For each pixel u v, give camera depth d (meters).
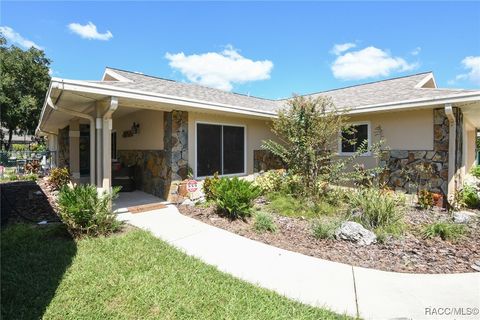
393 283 3.78
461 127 8.84
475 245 5.18
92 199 5.34
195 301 3.22
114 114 10.78
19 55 26.58
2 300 3.09
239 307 3.13
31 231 5.24
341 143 10.38
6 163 19.72
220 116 9.81
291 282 3.79
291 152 8.53
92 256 4.27
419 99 7.83
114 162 11.20
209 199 8.07
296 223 6.52
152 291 3.38
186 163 8.77
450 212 7.54
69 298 3.18
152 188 9.43
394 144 9.12
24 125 28.41
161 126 8.90
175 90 9.34
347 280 3.85
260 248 4.98
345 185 10.04
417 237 5.57
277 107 12.59
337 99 11.37
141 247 4.71
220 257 4.57
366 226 5.84
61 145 16.67
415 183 8.62
